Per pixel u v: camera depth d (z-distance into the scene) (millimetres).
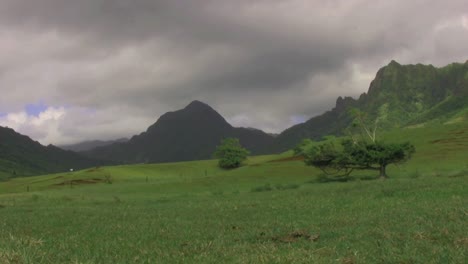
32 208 40625
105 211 34344
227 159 153250
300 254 12164
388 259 11250
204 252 13445
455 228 15172
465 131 132625
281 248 13531
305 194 41219
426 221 17453
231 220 23938
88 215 30969
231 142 156875
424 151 109188
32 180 144625
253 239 16188
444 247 12133
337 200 31734
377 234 15219
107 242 16656
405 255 11500
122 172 143000
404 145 77250
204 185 85188
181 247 14898
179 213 29891
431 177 56469
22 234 20516
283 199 37125
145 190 78750
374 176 81375
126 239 17484
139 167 158500
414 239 13695
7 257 11914
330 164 84688
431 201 25734
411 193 31859
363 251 12398
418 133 140250
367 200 29953
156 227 21812
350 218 20875
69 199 54938
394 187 38250
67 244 16000
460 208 20391
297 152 137375
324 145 86500
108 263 12148
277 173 102062
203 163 170125
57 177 143375
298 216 23594
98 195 66375
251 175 100000
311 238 15312
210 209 31938
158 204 41344
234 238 16641
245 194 50188
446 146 112312
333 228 17828
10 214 34094
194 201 42719
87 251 14156
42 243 16000
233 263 11508
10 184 133625
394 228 16297
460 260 10695
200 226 21625
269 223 21141
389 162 79000
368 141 82625
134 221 25547
